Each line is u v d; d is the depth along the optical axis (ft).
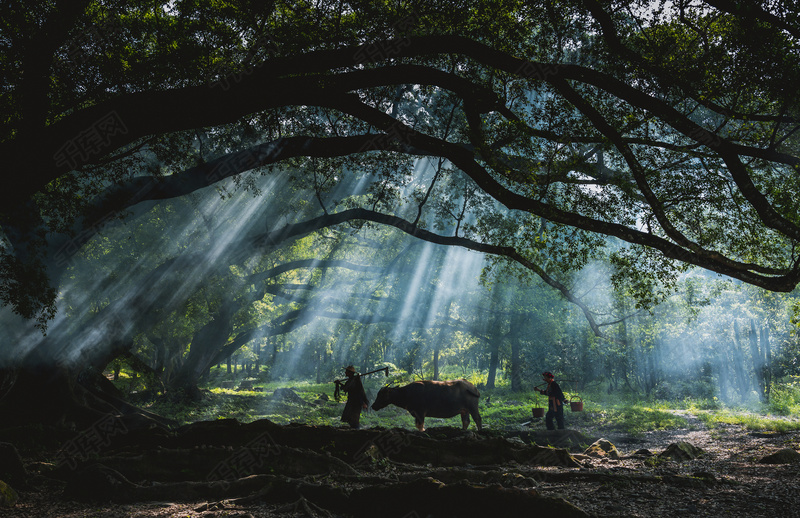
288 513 20.95
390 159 52.03
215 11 37.32
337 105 31.76
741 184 31.24
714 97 35.88
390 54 32.04
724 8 31.91
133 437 34.24
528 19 39.78
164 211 68.54
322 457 27.63
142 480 26.09
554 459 31.50
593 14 36.29
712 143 31.35
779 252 43.57
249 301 94.32
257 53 37.45
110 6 36.88
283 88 30.42
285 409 86.07
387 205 57.31
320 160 56.59
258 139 53.26
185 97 28.94
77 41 35.17
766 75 32.94
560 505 18.07
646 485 24.68
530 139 37.37
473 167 34.14
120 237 66.23
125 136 28.91
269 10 37.58
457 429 42.68
